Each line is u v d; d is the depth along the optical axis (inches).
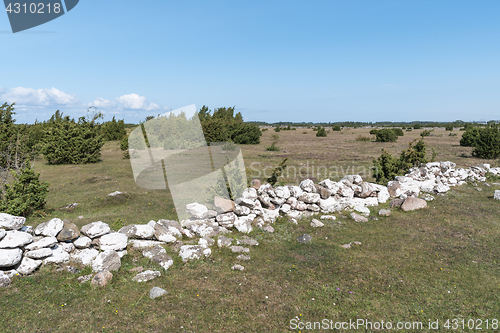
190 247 240.2
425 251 260.5
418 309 179.0
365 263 236.8
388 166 502.0
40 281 185.5
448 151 971.9
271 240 279.0
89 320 154.8
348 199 374.9
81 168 716.0
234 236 280.1
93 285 184.1
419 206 373.7
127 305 169.8
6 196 333.7
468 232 301.6
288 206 340.2
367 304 182.7
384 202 399.9
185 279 203.3
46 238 200.8
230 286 196.5
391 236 294.4
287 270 222.5
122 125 1536.7
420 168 498.9
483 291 199.0
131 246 238.4
